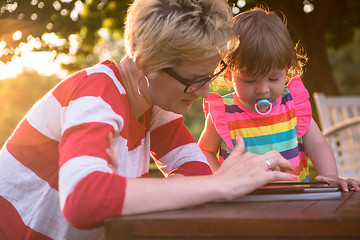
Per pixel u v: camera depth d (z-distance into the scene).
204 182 1.07
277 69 1.73
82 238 1.31
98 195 1.00
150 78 1.27
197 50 1.19
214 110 1.97
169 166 1.59
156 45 1.20
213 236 0.91
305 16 6.02
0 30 3.55
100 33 6.00
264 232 0.90
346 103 4.32
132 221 0.94
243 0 4.69
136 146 1.45
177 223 0.92
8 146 1.39
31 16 3.77
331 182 1.40
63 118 1.25
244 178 1.11
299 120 1.92
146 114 1.54
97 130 1.11
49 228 1.32
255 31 1.74
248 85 1.78
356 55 18.58
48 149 1.33
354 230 0.87
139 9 1.26
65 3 4.33
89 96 1.20
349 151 3.83
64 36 4.50
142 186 1.02
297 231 0.89
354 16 6.88
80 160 1.05
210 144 2.01
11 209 1.33
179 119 1.63
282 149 1.91
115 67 1.36
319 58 6.04
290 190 1.20
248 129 1.93
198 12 1.21
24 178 1.34
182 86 1.26
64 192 1.03
